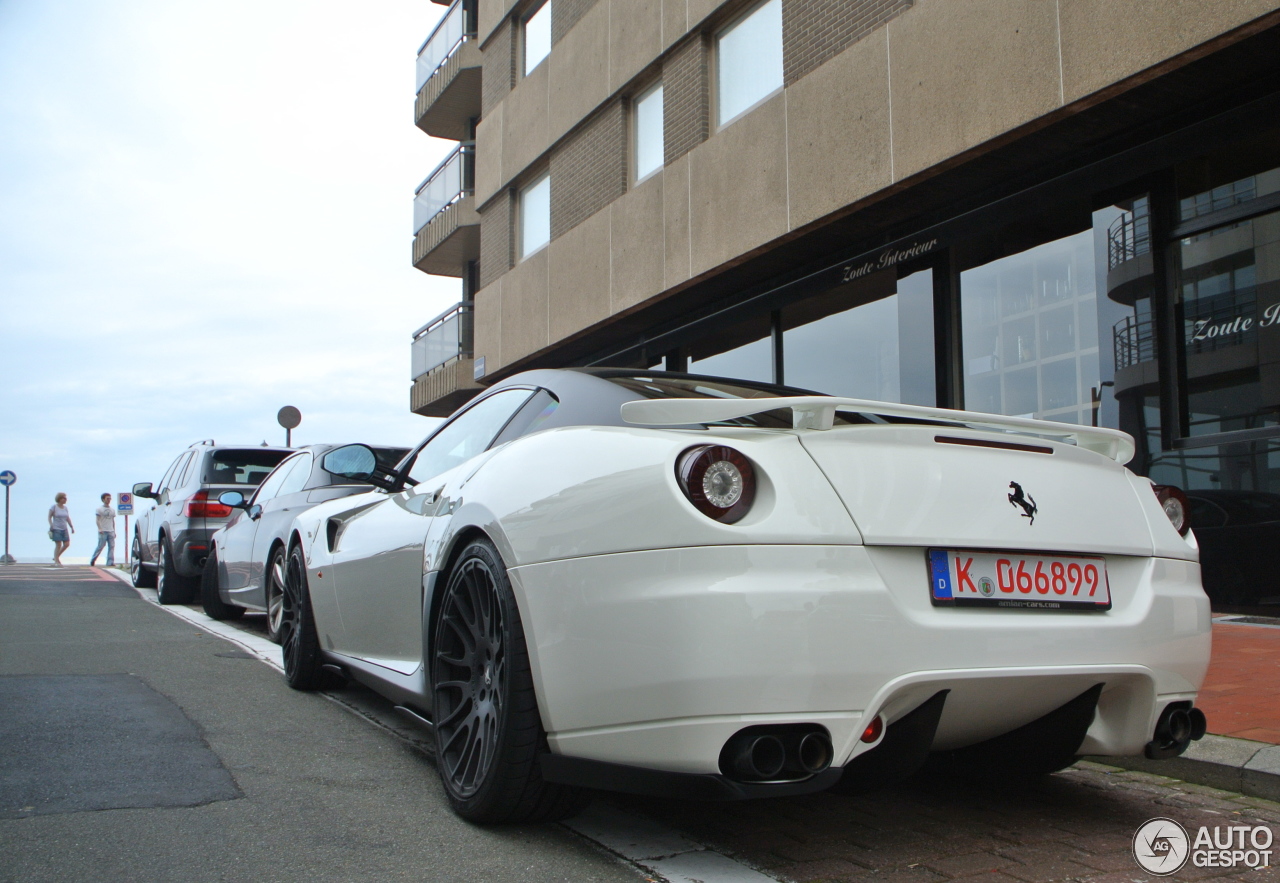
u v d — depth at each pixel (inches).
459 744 111.1
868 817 112.5
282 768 124.6
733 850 99.4
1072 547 96.6
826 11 378.9
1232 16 243.1
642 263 482.9
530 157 609.0
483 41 687.7
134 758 125.3
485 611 107.2
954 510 91.3
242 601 279.0
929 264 368.2
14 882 84.4
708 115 460.8
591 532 91.1
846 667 82.4
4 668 191.2
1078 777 133.7
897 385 383.6
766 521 83.7
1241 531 269.9
